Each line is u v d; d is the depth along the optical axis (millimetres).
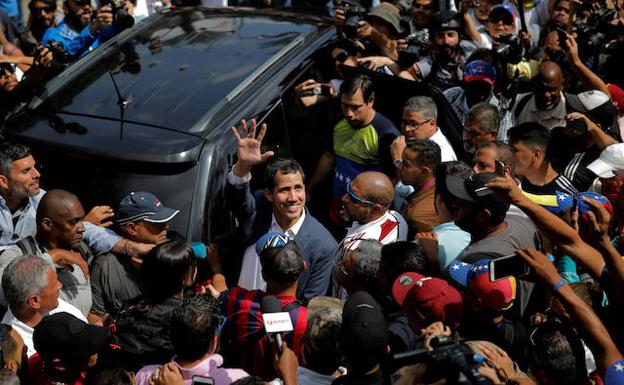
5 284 4250
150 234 4902
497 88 6762
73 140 5301
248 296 4215
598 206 3596
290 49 6180
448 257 4500
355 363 3434
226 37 6355
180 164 5145
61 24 7781
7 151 5164
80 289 4711
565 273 4465
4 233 5270
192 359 3721
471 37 7828
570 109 6637
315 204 6316
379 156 6082
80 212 4777
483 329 3842
